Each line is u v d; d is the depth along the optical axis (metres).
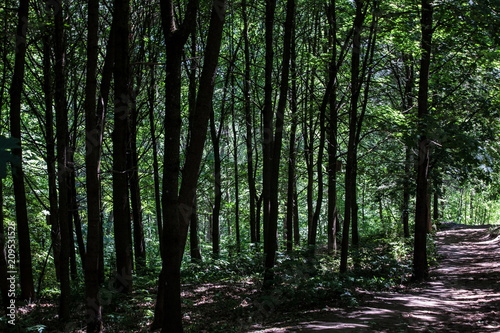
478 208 52.78
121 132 9.90
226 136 22.83
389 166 18.69
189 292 11.84
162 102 16.47
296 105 18.53
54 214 10.30
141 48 12.47
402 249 18.27
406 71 19.17
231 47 17.61
